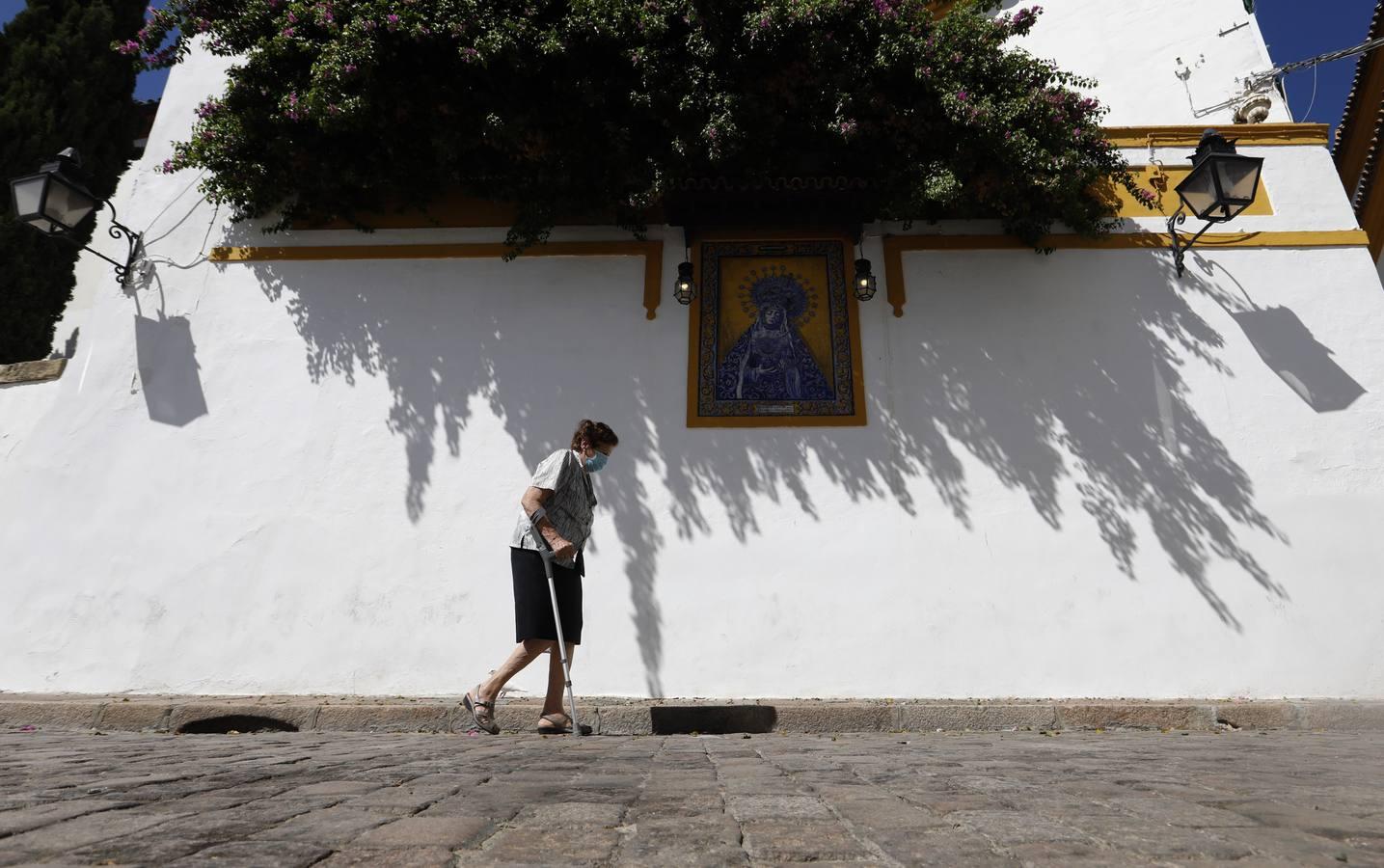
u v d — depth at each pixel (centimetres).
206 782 273
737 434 748
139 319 799
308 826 203
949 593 706
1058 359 767
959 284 790
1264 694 682
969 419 751
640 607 705
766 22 677
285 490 746
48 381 799
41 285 1167
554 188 755
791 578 711
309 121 738
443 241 813
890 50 700
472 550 725
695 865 170
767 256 801
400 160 771
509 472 745
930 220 800
